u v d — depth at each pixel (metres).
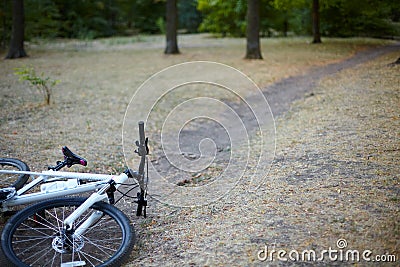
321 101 8.29
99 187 3.71
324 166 4.84
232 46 21.84
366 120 6.45
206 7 28.27
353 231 3.37
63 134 7.07
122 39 28.38
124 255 3.29
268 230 3.55
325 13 26.50
